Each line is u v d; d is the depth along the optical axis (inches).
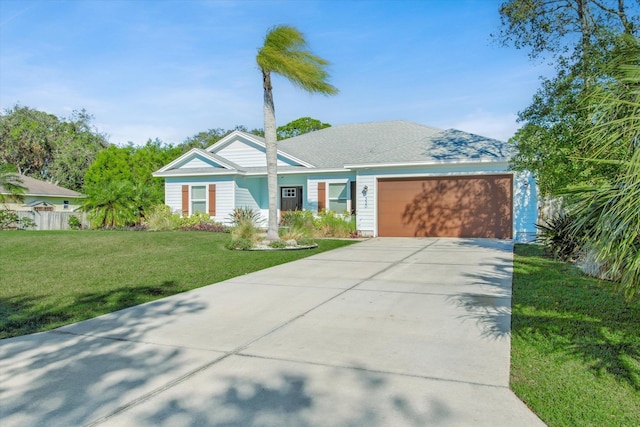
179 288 286.0
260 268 366.9
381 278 315.0
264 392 129.0
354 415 114.7
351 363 150.8
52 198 1268.5
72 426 110.7
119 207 792.9
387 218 659.4
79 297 261.1
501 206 597.3
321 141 898.1
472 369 144.3
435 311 219.6
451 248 499.8
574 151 382.3
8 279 317.7
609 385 131.9
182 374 142.9
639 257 114.7
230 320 208.5
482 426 108.8
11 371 146.8
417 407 118.6
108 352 164.9
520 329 188.1
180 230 737.6
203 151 823.7
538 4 485.4
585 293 257.9
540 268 353.1
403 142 787.4
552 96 423.5
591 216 135.3
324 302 242.8
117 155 1170.6
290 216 719.1
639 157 113.2
